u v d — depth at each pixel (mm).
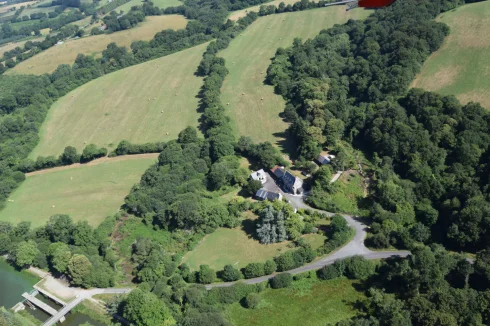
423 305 103875
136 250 144250
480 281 111688
